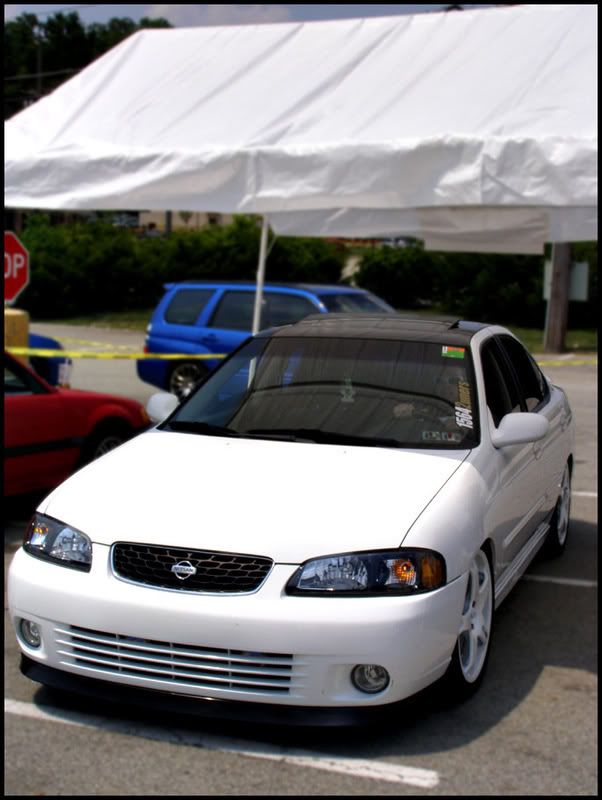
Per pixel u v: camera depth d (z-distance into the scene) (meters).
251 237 33.00
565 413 6.50
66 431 7.30
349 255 39.91
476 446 4.62
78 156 7.59
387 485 4.14
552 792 3.58
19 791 3.56
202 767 3.75
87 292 31.25
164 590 3.78
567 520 6.79
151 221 67.94
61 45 57.84
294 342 5.40
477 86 7.07
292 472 4.26
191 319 12.91
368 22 8.09
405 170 6.73
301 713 3.71
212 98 7.90
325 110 7.39
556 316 22.20
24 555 4.14
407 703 3.78
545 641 5.10
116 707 4.26
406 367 5.07
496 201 6.50
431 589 3.77
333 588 3.69
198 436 4.87
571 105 6.68
